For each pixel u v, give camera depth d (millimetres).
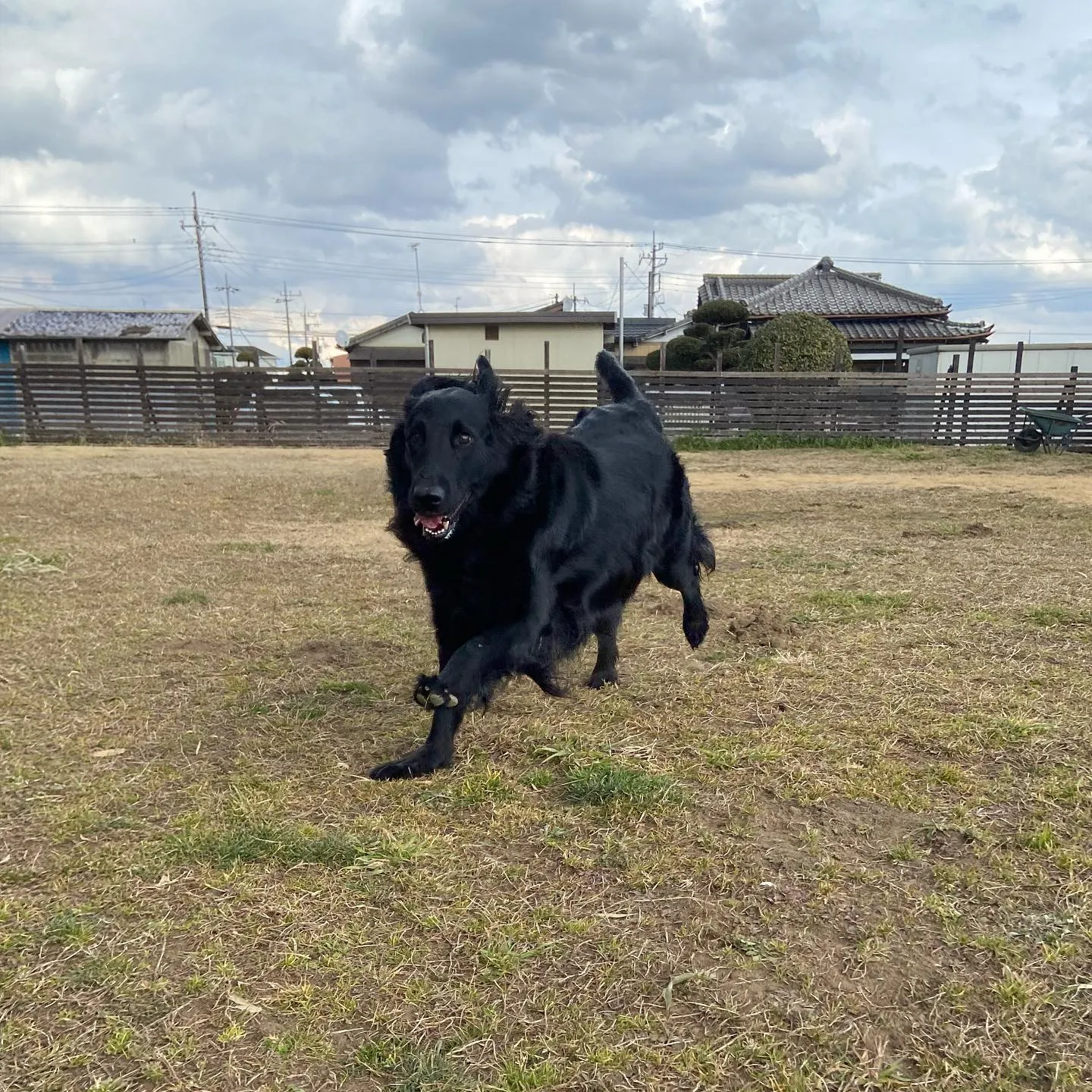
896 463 16391
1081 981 2207
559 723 3965
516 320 33719
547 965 2314
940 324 30953
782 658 4703
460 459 3432
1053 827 2943
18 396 20234
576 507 3850
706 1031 2074
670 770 3449
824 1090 1896
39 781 3377
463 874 2746
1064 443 18188
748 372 22594
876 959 2314
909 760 3490
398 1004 2176
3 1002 2172
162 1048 2027
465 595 3709
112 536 8562
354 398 20312
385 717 4055
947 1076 1928
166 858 2811
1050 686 4230
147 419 20391
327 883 2691
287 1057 2006
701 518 9766
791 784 3305
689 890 2643
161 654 4910
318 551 7984
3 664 4695
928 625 5258
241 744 3744
